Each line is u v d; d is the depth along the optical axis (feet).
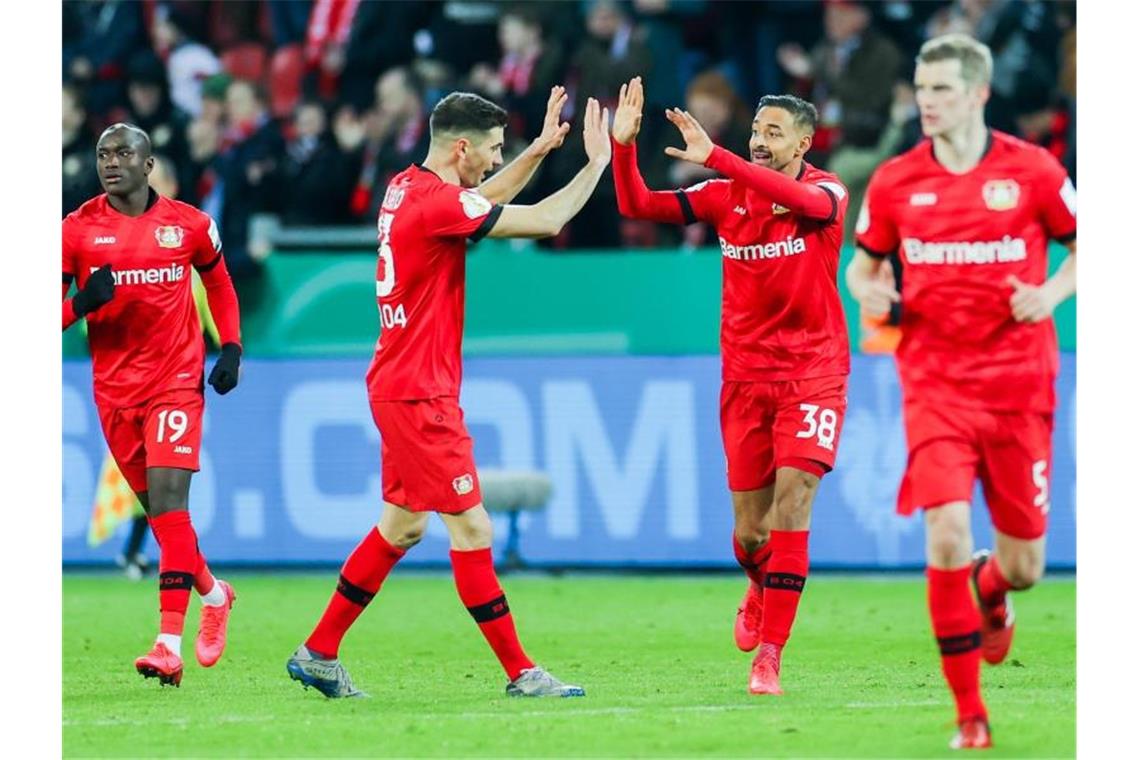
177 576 100.37
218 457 165.07
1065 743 79.51
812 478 97.60
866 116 174.81
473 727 85.05
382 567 96.02
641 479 160.35
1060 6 184.65
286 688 101.40
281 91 199.21
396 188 92.99
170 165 178.60
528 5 188.44
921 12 192.85
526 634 125.18
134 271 100.27
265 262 167.32
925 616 132.16
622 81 180.86
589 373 160.97
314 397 164.04
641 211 99.55
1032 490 81.51
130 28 203.21
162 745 82.17
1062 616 131.34
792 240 96.99
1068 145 178.29
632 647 118.62
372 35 196.44
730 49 194.49
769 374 98.78
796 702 93.25
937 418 79.66
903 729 83.46
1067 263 79.82
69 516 165.89
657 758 77.15
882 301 80.23
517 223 91.50
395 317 92.48
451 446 92.53
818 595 145.28
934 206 79.51
